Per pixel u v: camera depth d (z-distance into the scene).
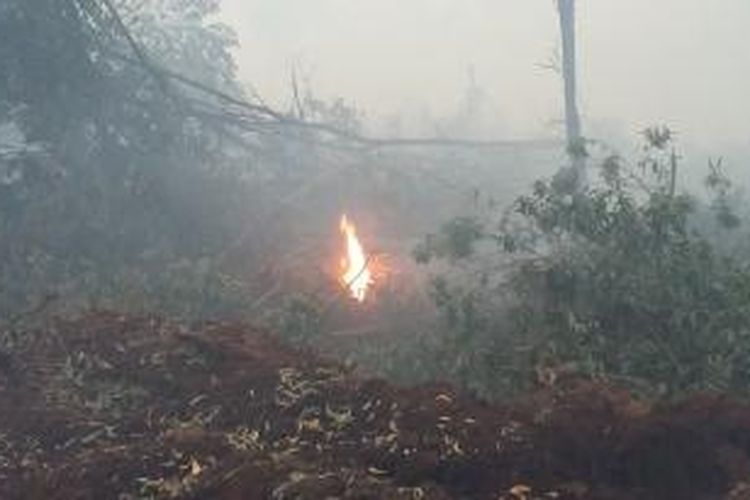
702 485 4.91
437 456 4.84
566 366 6.32
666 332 6.75
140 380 6.46
